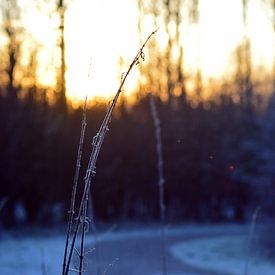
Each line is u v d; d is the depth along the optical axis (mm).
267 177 20859
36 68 24391
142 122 26156
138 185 26609
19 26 24141
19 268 12102
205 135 27141
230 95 30078
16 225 23328
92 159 1673
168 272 12008
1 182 23359
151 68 24766
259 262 14688
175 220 26781
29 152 23922
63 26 20703
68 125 24422
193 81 29750
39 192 24203
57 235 20938
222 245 18719
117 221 25500
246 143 25562
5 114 23562
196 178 27141
